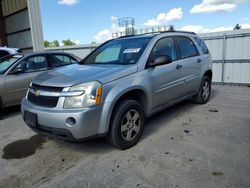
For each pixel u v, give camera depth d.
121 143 3.54
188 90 5.19
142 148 3.65
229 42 9.02
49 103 3.31
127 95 3.75
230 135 4.03
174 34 4.96
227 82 9.28
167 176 2.90
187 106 5.81
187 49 5.21
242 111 5.38
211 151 3.48
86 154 3.57
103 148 3.73
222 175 2.87
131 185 2.77
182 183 2.75
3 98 5.67
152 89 4.03
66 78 3.41
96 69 3.74
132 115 3.69
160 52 4.38
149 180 2.84
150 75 3.98
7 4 15.18
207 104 5.99
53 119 3.18
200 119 4.88
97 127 3.24
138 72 3.81
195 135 4.07
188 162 3.19
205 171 2.97
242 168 3.00
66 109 3.14
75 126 3.07
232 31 8.88
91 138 3.24
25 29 14.16
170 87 4.50
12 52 8.98
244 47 8.73
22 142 4.16
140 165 3.18
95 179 2.92
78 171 3.12
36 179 3.01
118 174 3.00
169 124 4.63
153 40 4.32
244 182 2.72
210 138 3.93
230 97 6.83
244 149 3.51
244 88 8.36
